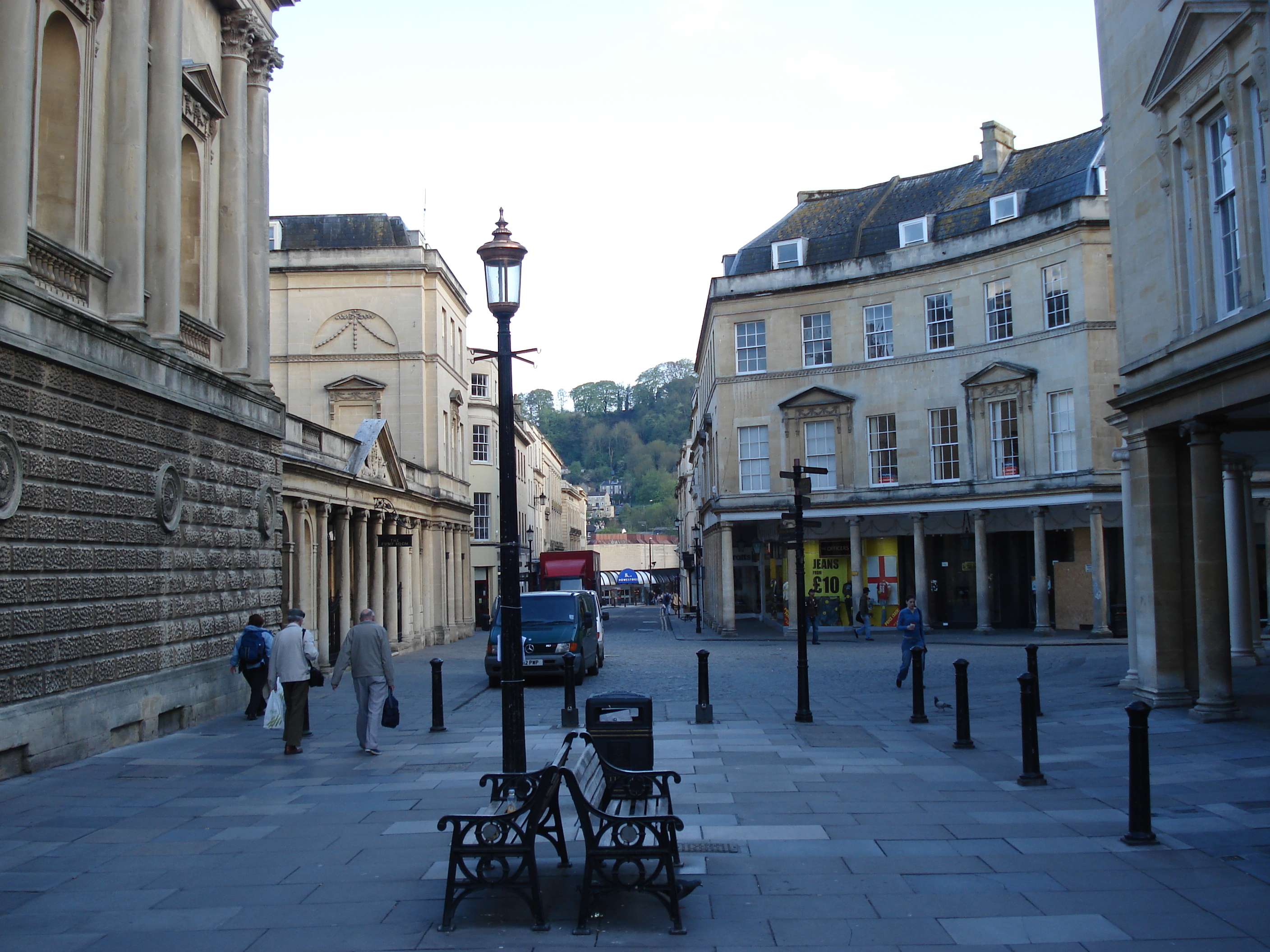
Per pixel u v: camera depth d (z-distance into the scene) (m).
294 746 12.93
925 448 37.84
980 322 36.72
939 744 12.84
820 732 13.95
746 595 50.19
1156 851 7.70
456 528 47.81
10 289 11.00
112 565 13.41
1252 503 23.47
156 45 15.78
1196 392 13.62
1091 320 33.56
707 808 9.27
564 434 190.12
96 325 12.85
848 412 39.34
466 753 12.88
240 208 19.19
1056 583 35.31
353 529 33.12
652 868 7.41
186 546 15.73
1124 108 15.91
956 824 8.62
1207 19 13.01
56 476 12.02
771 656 30.58
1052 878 7.08
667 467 173.62
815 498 39.44
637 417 192.38
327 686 23.47
